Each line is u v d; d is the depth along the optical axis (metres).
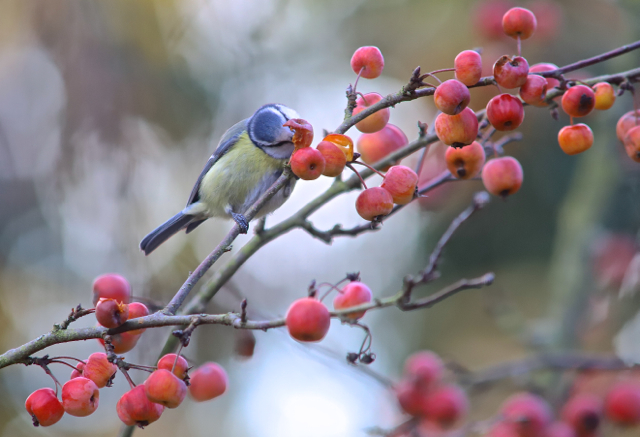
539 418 3.44
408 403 3.57
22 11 5.80
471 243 7.31
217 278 3.19
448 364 3.69
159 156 6.24
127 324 2.05
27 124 6.82
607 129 5.04
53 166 6.03
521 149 6.69
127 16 6.03
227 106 7.00
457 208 7.09
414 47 6.89
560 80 2.27
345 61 7.45
